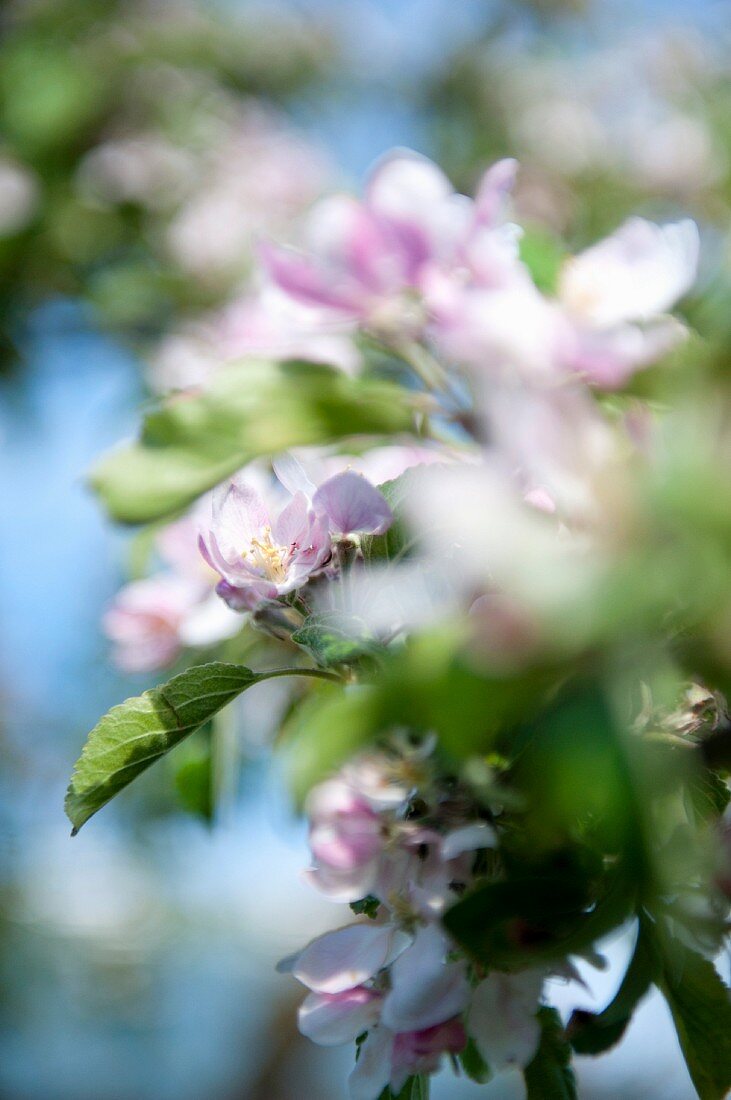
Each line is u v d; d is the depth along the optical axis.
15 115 1.46
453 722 0.47
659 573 0.47
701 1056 0.55
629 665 0.48
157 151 1.49
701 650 0.48
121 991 3.13
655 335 0.55
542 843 0.52
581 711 0.48
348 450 0.64
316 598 0.55
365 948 0.56
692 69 1.58
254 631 0.66
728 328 0.53
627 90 1.63
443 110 1.88
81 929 2.99
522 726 0.50
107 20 1.59
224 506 0.56
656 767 0.52
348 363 0.69
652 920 0.53
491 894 0.52
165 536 0.69
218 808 0.67
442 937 0.54
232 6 1.76
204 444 0.64
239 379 0.63
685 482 0.47
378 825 0.55
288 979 2.19
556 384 0.54
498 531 0.48
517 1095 2.10
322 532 0.55
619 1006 0.53
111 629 0.69
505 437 0.49
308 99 1.86
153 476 0.64
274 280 0.60
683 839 0.53
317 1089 2.36
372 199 0.58
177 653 0.69
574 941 0.51
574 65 1.76
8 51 1.49
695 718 0.53
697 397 0.48
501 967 0.53
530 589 0.47
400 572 0.54
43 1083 3.02
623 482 0.48
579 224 1.42
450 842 0.53
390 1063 0.55
